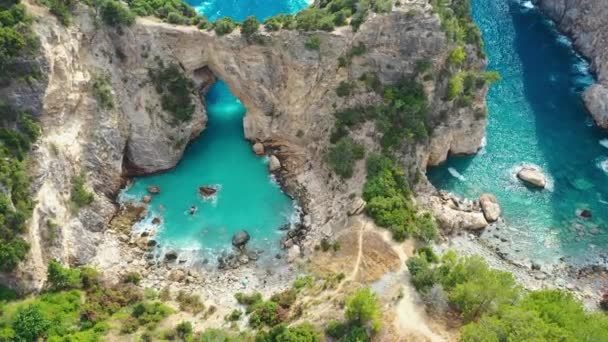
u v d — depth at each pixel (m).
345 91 89.81
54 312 68.62
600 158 100.00
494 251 85.19
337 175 88.62
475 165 98.25
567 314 64.75
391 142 87.50
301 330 66.19
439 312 69.31
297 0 128.88
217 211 89.25
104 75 85.19
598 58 114.56
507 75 116.75
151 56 89.31
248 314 73.44
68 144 79.69
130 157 91.75
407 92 89.56
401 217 80.50
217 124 102.69
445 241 84.94
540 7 134.00
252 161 96.75
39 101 74.88
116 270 79.69
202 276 80.19
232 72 92.75
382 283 73.69
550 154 100.50
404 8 85.81
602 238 87.50
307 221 86.88
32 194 72.38
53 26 76.75
